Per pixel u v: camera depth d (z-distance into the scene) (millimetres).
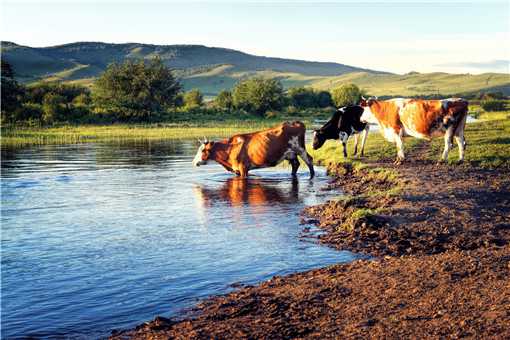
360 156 23969
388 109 21172
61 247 11836
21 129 63156
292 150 22094
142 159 30703
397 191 15477
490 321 6801
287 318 7711
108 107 83062
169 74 92938
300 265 10414
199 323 7695
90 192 19062
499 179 16641
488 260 9273
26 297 8875
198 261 10727
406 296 8070
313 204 16156
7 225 13977
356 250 11320
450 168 18875
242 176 22438
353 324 7266
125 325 7812
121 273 10039
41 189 19828
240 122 80375
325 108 128250
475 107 106312
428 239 11797
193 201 17062
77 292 9094
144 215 15070
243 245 11820
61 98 82938
